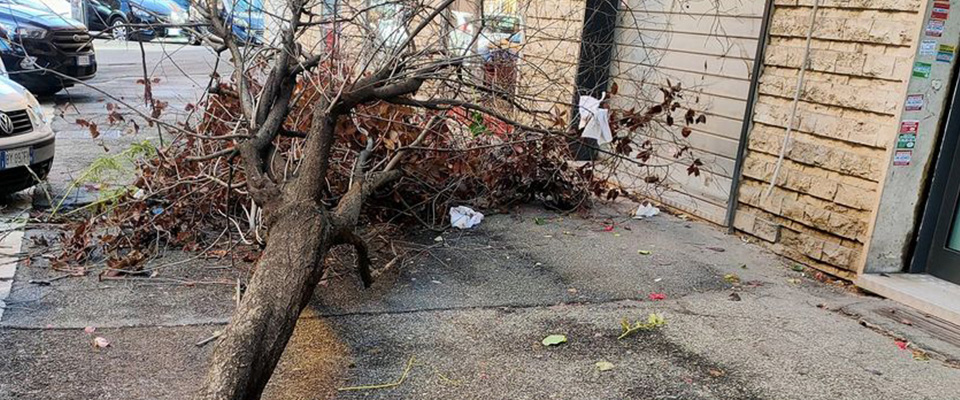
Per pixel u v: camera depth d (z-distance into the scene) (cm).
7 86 558
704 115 598
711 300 430
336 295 411
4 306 371
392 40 455
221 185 470
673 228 579
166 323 364
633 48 691
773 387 325
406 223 548
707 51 603
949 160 452
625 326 379
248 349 265
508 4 659
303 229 332
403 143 510
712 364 346
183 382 309
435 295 420
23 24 924
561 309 407
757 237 543
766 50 529
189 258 455
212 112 523
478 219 565
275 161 409
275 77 433
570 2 706
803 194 504
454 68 464
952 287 448
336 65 500
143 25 479
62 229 498
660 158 662
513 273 461
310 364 331
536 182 612
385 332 368
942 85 437
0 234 478
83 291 397
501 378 325
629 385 322
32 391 294
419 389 313
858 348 370
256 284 300
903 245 463
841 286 466
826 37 482
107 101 1017
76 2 1001
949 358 363
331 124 392
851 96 466
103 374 312
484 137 570
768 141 530
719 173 593
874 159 453
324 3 475
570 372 333
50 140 555
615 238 544
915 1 425
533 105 612
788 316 410
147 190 502
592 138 565
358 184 414
